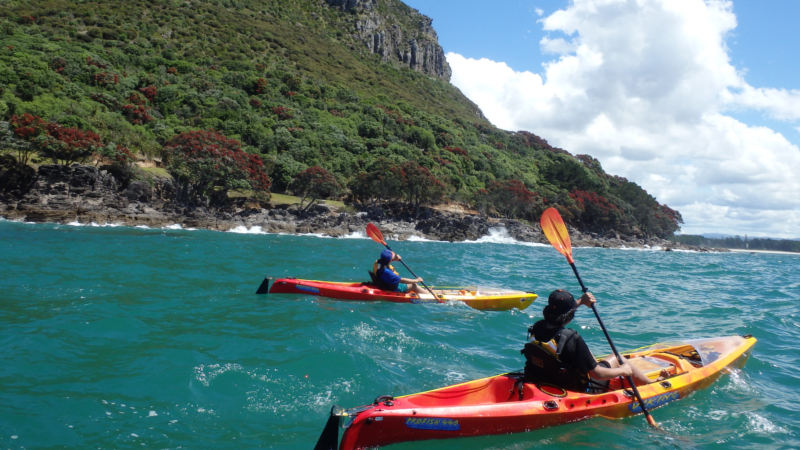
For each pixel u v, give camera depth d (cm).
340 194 5681
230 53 8662
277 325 727
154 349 589
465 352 639
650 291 1315
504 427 409
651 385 489
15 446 349
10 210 3444
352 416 371
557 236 580
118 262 1323
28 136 3731
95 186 3694
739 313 970
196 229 3772
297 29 11738
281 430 400
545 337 436
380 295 985
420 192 5547
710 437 418
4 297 815
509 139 10681
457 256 2484
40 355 546
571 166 8862
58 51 6141
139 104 5797
